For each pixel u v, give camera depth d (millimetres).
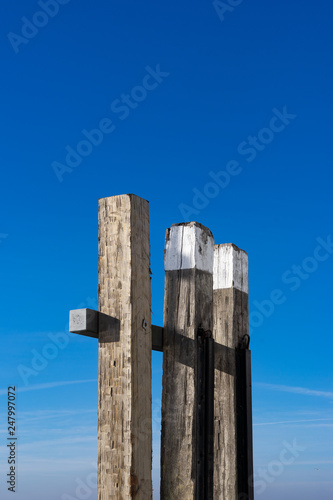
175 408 4500
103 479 3936
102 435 3979
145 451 4000
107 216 4234
